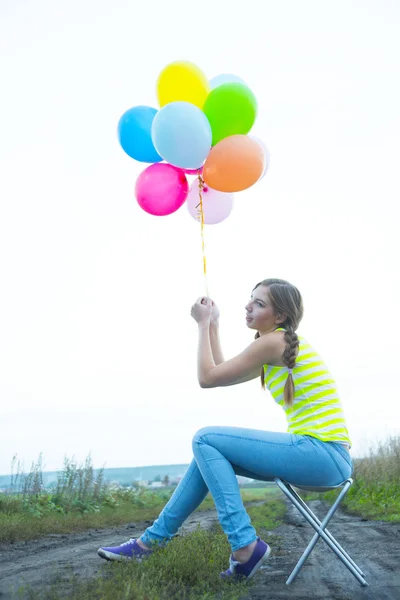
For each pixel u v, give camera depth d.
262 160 4.29
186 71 4.34
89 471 11.79
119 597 2.48
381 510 8.31
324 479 2.93
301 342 3.12
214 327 3.59
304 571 3.49
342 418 3.05
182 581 3.00
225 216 4.95
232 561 3.02
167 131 4.00
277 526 7.09
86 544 5.85
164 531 3.31
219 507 2.99
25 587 3.01
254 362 3.05
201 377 3.16
